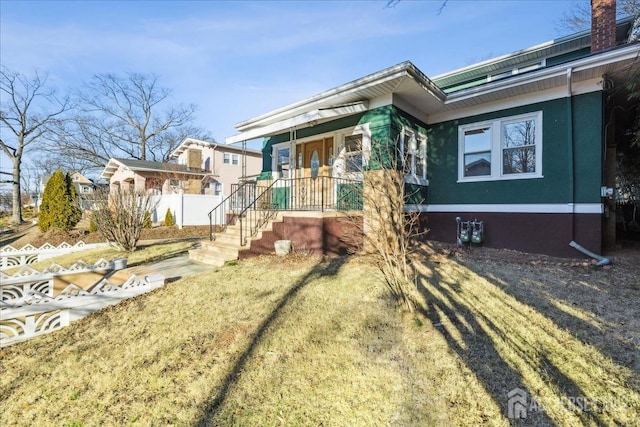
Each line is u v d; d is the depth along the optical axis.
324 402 2.47
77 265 5.56
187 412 2.44
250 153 25.64
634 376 2.53
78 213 14.69
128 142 31.08
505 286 4.68
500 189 7.53
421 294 4.43
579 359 2.80
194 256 7.88
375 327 3.60
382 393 2.53
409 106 8.10
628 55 5.46
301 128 9.74
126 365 3.10
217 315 4.11
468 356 2.94
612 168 7.14
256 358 3.09
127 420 2.40
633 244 7.85
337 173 8.41
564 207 6.59
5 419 2.47
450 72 11.45
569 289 4.50
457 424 2.18
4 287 4.47
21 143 25.22
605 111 6.93
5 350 3.48
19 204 25.30
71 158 29.20
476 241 7.55
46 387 2.83
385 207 4.26
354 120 8.25
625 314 3.61
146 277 5.19
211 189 23.22
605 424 2.09
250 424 2.29
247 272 5.96
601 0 6.82
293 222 7.38
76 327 4.02
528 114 7.14
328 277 5.41
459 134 8.33
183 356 3.20
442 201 8.59
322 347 3.23
